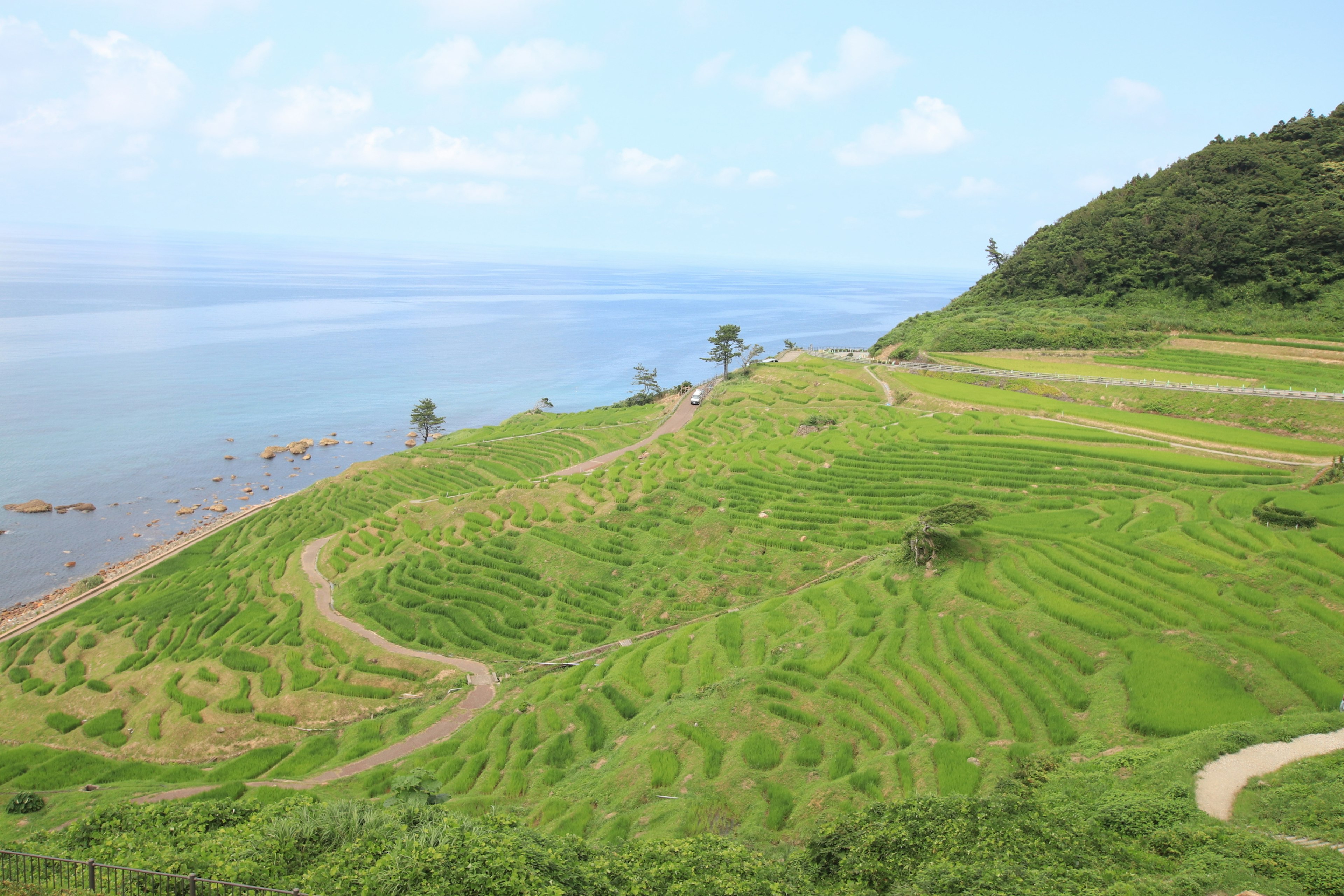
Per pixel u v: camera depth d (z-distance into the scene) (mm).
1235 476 78000
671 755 48594
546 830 43469
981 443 95438
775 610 69312
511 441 144250
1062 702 48562
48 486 151750
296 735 66625
